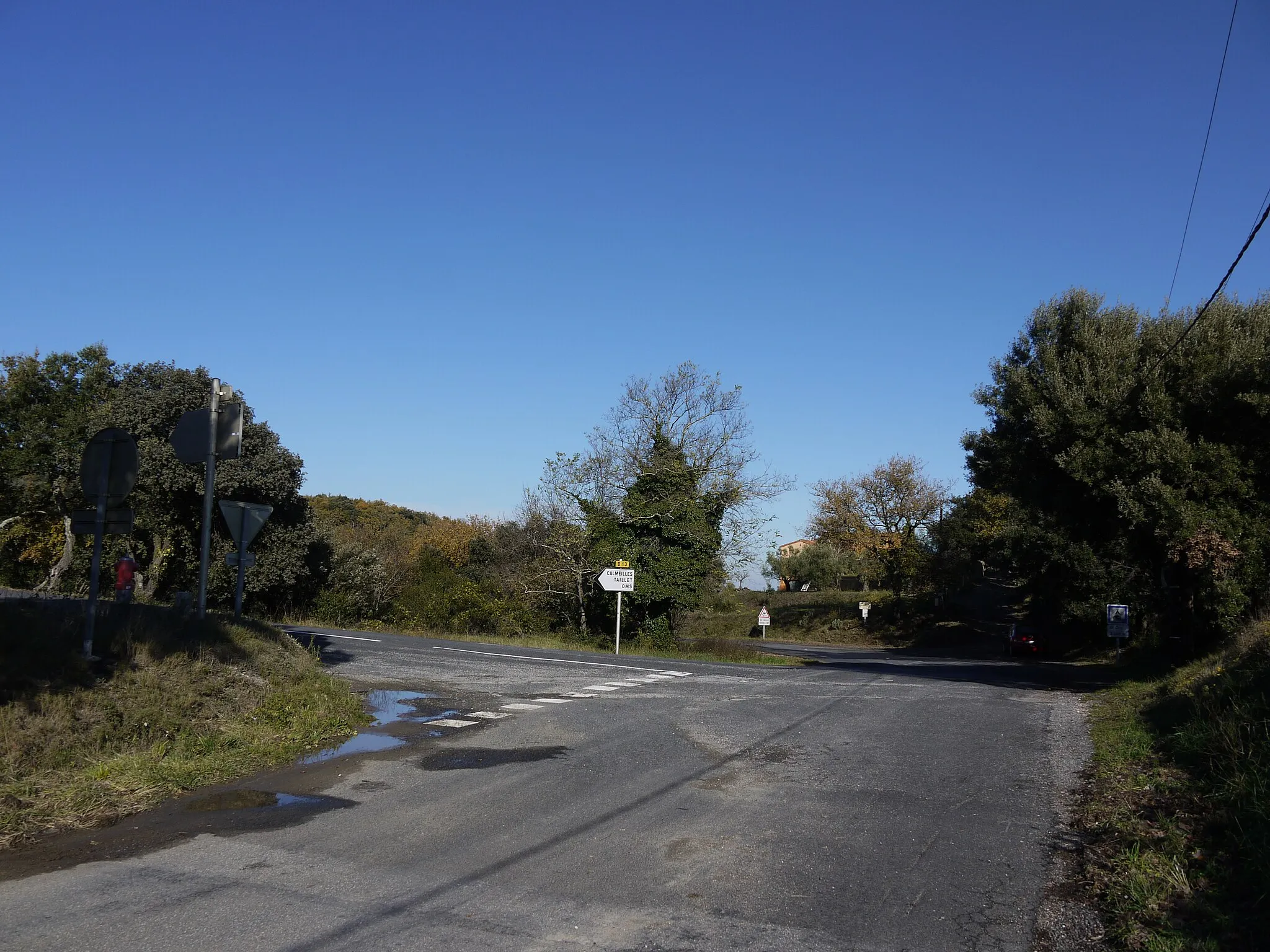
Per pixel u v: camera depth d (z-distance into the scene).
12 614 9.88
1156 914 5.22
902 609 61.00
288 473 32.38
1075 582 26.58
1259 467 19.34
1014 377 23.62
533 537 39.94
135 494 29.62
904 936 5.01
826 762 9.69
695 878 5.86
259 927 4.88
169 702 9.67
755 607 73.19
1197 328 20.80
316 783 8.35
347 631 29.50
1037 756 10.23
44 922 4.92
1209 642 21.16
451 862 6.07
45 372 32.84
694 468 32.59
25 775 7.50
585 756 9.79
